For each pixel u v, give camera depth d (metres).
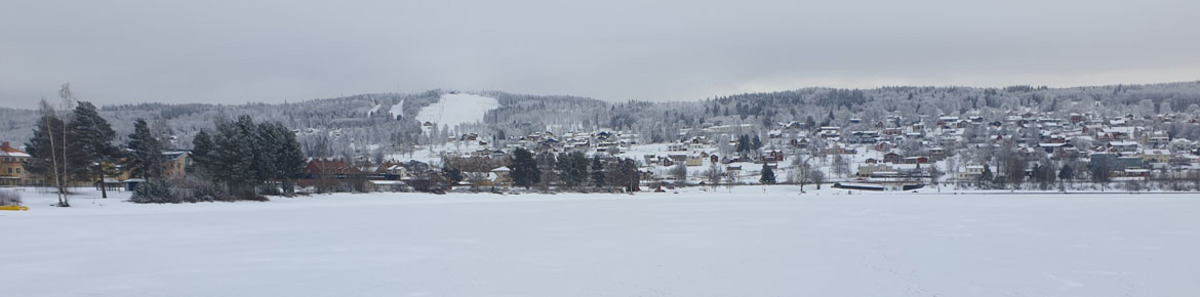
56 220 59.91
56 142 80.19
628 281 31.16
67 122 82.06
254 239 46.56
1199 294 28.33
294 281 31.12
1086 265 35.22
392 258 37.91
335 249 41.50
